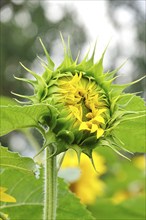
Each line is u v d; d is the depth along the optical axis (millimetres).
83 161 1672
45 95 894
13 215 1044
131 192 1896
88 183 1677
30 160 906
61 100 891
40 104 869
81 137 876
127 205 1405
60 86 899
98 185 1695
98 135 864
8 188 1030
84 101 895
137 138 1009
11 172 1016
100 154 1808
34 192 1034
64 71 912
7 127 899
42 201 1036
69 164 1630
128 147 1028
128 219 1441
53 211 885
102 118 877
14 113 878
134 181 1930
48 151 885
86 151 874
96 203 1455
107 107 897
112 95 904
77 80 897
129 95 914
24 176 1011
